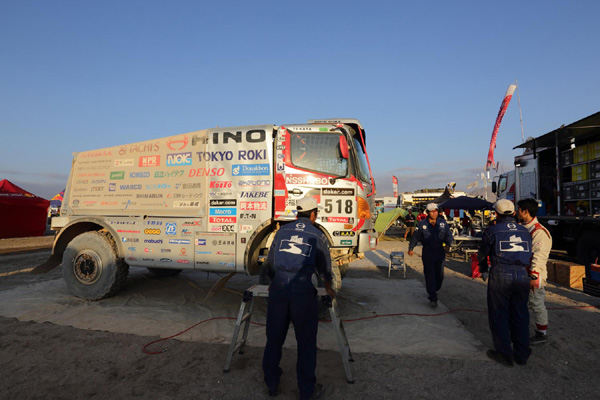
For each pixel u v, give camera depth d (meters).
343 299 6.18
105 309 5.51
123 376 3.33
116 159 6.21
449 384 3.17
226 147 5.57
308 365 2.89
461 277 8.27
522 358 3.53
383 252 13.13
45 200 20.25
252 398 2.96
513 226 3.69
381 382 3.20
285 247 3.07
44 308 5.53
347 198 5.36
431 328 4.69
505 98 16.33
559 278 7.43
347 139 5.50
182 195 5.71
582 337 4.32
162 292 6.58
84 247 6.00
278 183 5.34
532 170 11.64
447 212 16.77
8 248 13.91
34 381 3.23
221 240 5.44
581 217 8.51
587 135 9.42
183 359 3.70
